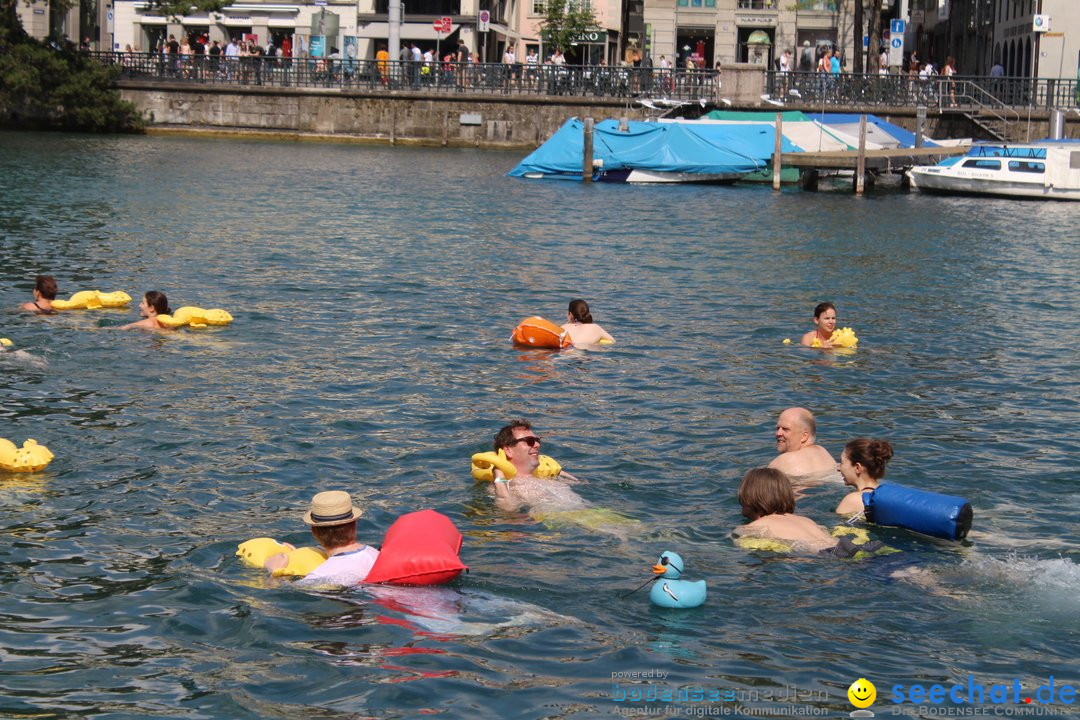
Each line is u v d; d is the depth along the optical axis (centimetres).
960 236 3116
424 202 3488
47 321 1688
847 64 6838
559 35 6988
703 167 4594
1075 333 1842
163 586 829
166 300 1686
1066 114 5203
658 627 773
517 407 1330
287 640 749
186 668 715
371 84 5828
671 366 1550
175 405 1295
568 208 3522
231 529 945
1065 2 5722
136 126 5912
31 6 6316
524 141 5722
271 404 1312
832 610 800
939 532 923
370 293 2020
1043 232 3256
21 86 5781
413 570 828
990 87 5356
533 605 803
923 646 749
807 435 1116
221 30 6825
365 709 669
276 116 5897
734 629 771
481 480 1060
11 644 743
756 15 6962
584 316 1689
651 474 1104
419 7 6881
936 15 8300
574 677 707
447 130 5769
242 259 2327
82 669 713
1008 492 1059
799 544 913
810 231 3147
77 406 1278
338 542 863
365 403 1331
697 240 2895
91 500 1002
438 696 682
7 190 3319
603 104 5588
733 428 1263
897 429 1270
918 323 1897
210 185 3691
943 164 4669
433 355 1576
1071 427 1288
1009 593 828
